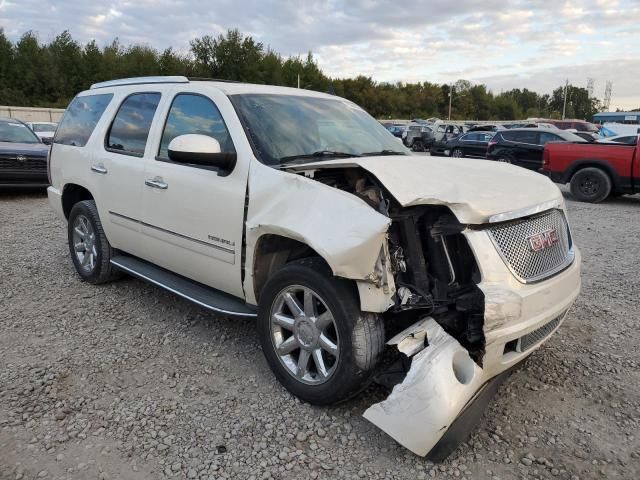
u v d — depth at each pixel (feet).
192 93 13.12
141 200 13.82
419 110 312.91
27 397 10.58
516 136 53.88
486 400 9.61
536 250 9.90
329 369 9.97
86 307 15.28
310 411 10.23
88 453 8.96
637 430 9.90
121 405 10.36
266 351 10.88
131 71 188.24
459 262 9.54
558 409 10.52
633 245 24.09
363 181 10.32
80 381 11.23
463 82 354.33
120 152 14.89
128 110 15.19
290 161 11.33
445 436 8.67
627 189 37.04
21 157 33.88
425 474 8.63
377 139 13.85
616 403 10.77
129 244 15.03
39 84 174.50
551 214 10.81
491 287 8.93
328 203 9.36
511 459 9.04
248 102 12.35
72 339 13.21
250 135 11.45
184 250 12.76
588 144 38.40
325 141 12.59
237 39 206.59
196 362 12.10
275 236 10.69
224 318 14.58
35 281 17.51
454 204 9.03
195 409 10.26
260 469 8.68
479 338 9.15
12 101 169.07
